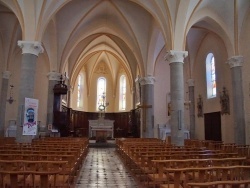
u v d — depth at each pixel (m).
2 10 19.53
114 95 39.94
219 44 21.58
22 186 5.59
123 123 38.00
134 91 33.22
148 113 25.20
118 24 25.66
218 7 18.44
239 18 18.00
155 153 8.63
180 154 8.30
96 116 39.44
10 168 5.73
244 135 17.31
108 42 33.06
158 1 17.62
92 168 11.69
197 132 25.03
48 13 17.09
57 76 24.05
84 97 38.94
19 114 15.24
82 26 24.81
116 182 8.73
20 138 14.93
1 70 21.91
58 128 23.48
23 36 16.08
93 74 40.09
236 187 3.69
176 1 16.91
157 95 27.44
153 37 24.03
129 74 36.16
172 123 16.58
